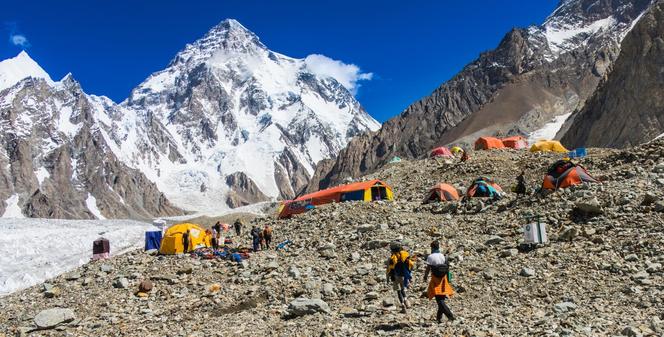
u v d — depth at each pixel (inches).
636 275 625.0
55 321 750.5
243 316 714.8
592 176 1107.9
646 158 1227.9
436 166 2039.9
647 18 6471.5
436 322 566.9
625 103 6023.6
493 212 1078.4
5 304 938.1
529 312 570.9
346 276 846.5
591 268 684.7
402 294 626.2
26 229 4111.7
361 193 1658.5
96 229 4188.0
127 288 936.9
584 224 840.9
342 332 570.3
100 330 717.9
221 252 1123.3
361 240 1064.2
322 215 1375.5
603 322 503.2
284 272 916.0
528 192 1188.5
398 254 632.4
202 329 669.3
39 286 1042.1
